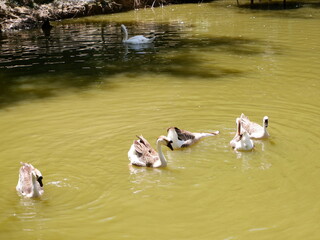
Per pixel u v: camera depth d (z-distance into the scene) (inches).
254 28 948.6
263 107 500.7
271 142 417.7
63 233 292.4
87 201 329.4
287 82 586.9
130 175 367.9
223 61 703.7
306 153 393.7
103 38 903.1
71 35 942.4
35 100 551.8
